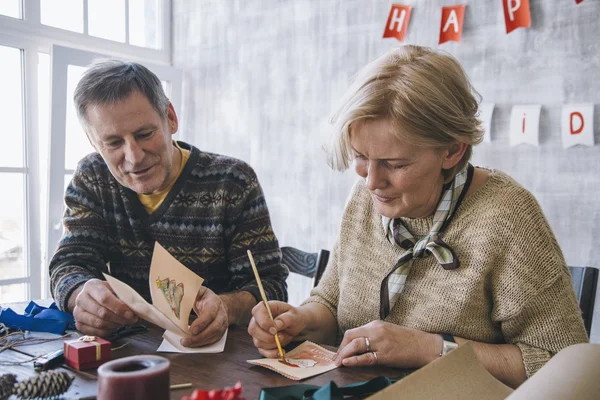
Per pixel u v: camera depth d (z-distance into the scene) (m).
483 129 1.04
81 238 1.46
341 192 2.87
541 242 1.04
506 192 1.08
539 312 1.02
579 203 2.14
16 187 2.94
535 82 2.23
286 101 3.10
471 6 2.39
